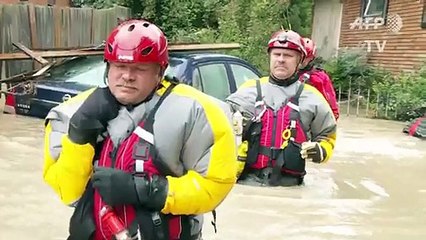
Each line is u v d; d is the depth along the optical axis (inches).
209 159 101.8
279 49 225.5
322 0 803.4
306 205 207.5
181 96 102.8
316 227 184.4
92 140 100.9
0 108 351.3
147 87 100.3
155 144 100.3
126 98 99.7
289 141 226.2
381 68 660.7
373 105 565.0
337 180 250.8
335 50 772.0
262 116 227.0
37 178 223.6
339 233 180.2
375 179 257.1
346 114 547.5
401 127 454.9
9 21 495.2
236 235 173.0
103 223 100.7
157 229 100.9
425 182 255.1
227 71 326.3
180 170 103.7
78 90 308.7
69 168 100.7
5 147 265.6
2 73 480.4
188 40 739.4
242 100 228.7
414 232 184.9
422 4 598.9
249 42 695.7
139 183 98.2
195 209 102.1
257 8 713.6
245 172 232.5
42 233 169.5
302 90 228.5
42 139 283.3
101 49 355.9
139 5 845.2
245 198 211.0
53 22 540.7
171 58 306.7
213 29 817.5
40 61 350.6
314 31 817.5
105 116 100.5
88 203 103.3
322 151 221.3
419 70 577.0
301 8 809.5
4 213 184.5
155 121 100.8
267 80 232.4
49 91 315.9
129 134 101.0
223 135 102.5
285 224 185.5
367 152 323.3
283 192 222.4
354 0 732.7
